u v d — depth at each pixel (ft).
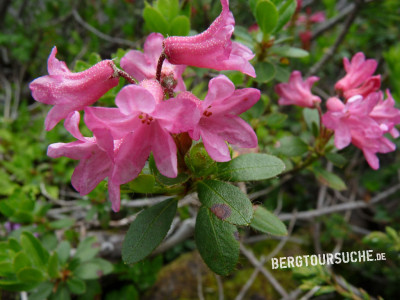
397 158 0.70
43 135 0.62
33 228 0.40
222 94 0.18
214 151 0.19
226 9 0.19
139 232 0.21
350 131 0.30
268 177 0.21
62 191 0.57
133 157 0.18
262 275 0.54
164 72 0.22
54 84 0.18
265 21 0.31
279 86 0.36
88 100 0.19
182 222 0.51
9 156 0.61
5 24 0.89
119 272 0.48
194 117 0.17
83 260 0.37
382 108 0.32
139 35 0.74
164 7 0.33
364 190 0.72
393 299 0.50
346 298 0.33
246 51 0.21
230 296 0.51
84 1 0.85
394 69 0.46
